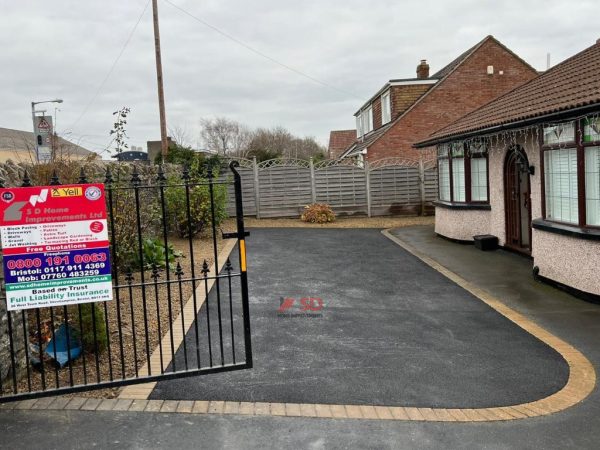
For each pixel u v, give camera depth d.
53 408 4.18
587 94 7.25
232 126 55.75
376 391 4.65
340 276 9.38
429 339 6.09
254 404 4.33
